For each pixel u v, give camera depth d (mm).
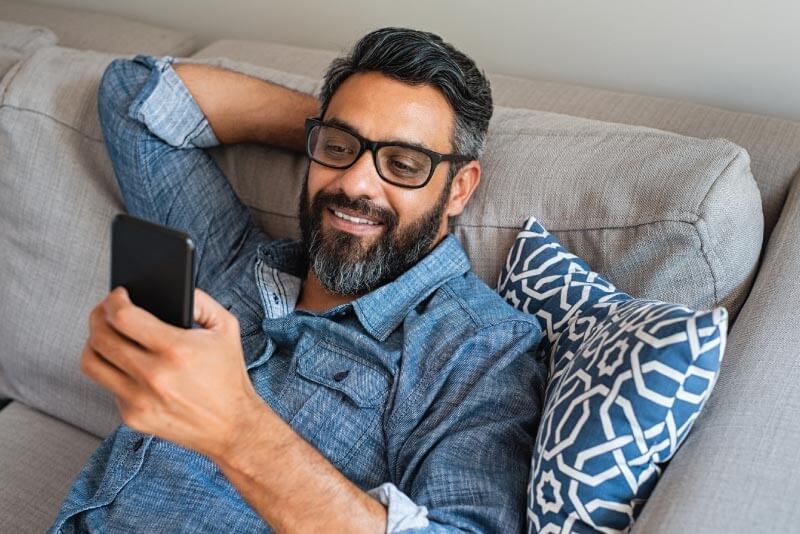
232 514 1124
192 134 1435
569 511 956
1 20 1968
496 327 1146
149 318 831
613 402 932
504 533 986
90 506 1173
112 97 1428
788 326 1055
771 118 1396
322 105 1316
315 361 1201
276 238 1484
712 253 1145
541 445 993
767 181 1312
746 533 808
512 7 1711
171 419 854
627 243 1194
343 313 1253
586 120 1348
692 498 858
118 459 1205
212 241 1424
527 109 1480
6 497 1371
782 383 976
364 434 1141
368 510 929
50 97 1515
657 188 1184
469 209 1327
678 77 1617
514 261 1248
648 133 1268
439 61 1216
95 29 1979
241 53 1746
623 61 1655
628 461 931
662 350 912
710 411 987
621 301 1119
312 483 911
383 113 1213
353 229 1248
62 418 1553
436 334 1166
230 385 866
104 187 1511
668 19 1582
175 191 1424
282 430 913
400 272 1275
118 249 856
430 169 1218
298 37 1988
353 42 1915
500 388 1104
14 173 1519
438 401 1117
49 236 1511
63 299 1509
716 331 895
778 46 1511
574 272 1196
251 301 1338
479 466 1035
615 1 1613
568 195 1250
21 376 1567
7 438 1501
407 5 1819
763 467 875
